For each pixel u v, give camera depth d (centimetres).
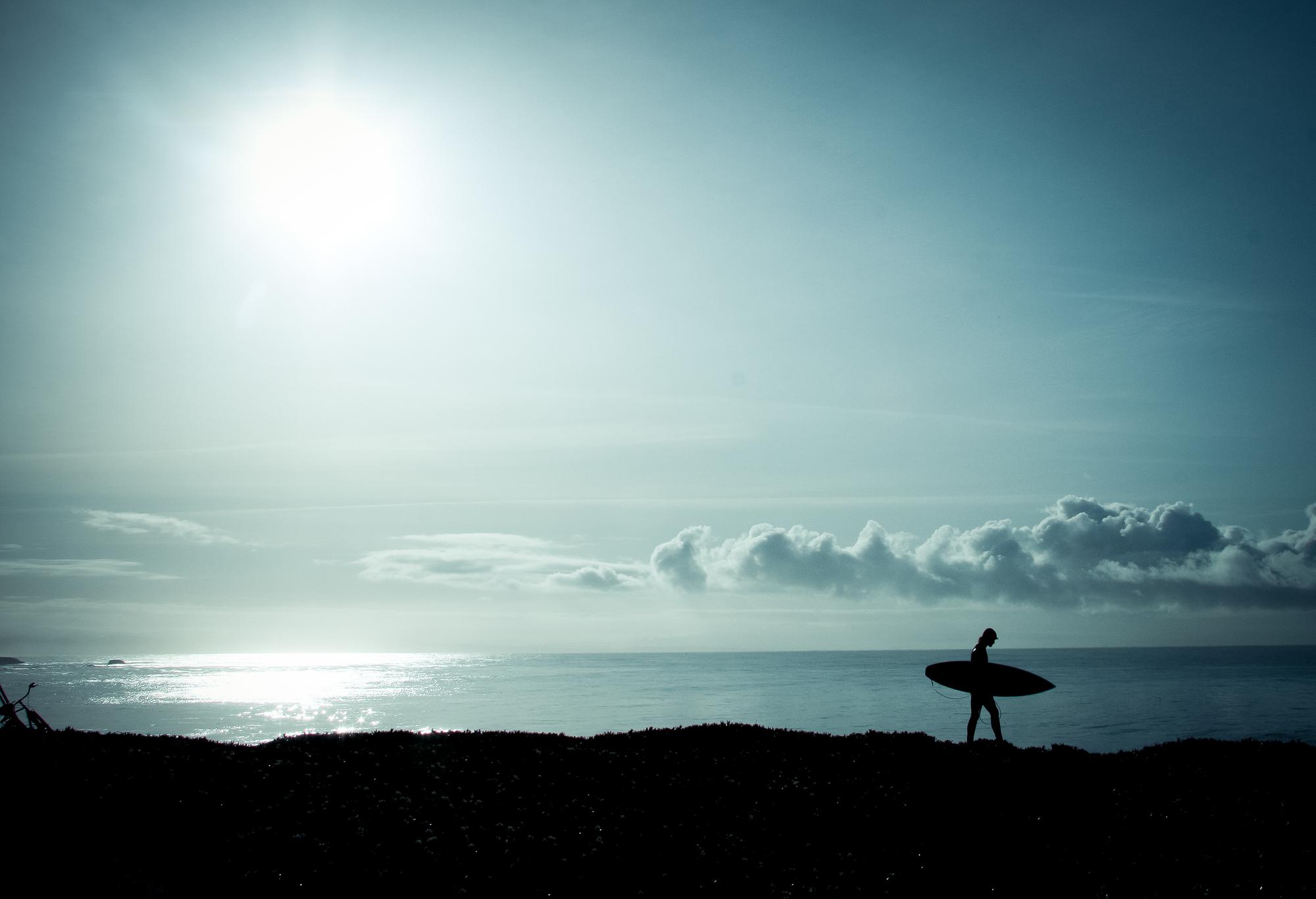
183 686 14162
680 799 1959
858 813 1878
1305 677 14725
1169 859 1641
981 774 2122
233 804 1759
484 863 1585
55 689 13288
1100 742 5759
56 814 1614
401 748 2286
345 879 1485
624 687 13212
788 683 14325
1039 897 1507
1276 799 1952
